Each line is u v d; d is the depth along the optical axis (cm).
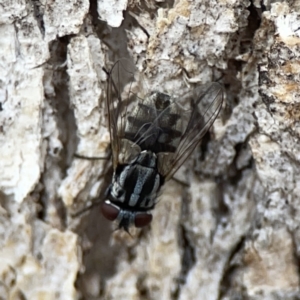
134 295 9
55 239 9
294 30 9
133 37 9
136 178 9
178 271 9
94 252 9
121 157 9
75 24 9
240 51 9
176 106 9
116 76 9
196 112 9
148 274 9
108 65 9
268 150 9
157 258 9
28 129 9
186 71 9
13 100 9
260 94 9
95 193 9
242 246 9
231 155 9
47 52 9
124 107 9
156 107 9
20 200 9
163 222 9
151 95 9
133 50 9
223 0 9
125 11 9
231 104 9
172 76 9
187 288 9
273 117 9
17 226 9
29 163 9
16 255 9
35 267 9
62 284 9
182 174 9
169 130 9
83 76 9
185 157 9
